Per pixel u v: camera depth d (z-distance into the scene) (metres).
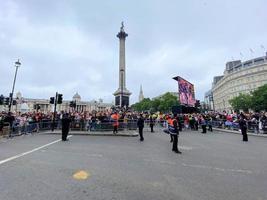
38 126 23.58
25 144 14.26
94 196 5.34
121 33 63.44
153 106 110.81
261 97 68.69
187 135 21.59
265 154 11.28
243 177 7.07
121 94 59.97
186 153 11.38
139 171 7.68
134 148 12.82
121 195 5.43
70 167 8.16
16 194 5.46
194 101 36.47
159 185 6.21
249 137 20.41
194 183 6.42
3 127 18.89
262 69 102.12
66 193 5.54
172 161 9.37
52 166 8.30
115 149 12.38
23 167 8.14
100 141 16.09
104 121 24.66
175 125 11.86
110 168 8.05
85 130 24.77
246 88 109.25
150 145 14.13
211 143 15.51
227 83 125.06
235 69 120.94
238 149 12.88
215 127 32.75
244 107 83.81
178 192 5.67
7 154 10.69
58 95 24.83
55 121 25.97
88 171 7.62
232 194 5.57
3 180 6.59
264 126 23.30
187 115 31.67
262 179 6.87
